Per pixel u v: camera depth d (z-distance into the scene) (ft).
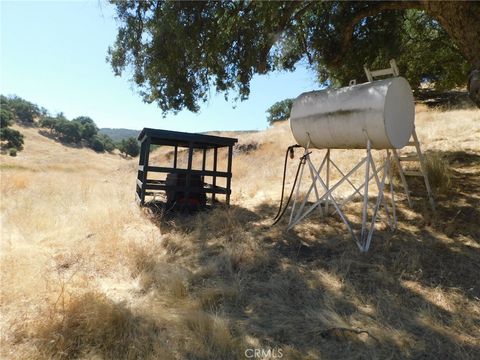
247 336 9.41
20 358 8.30
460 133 34.58
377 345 8.91
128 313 10.08
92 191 32.37
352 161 31.63
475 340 9.03
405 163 26.08
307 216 19.58
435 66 43.16
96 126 617.21
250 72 23.94
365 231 16.57
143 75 23.36
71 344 8.91
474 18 17.08
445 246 14.24
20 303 10.81
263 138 63.67
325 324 9.77
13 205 25.20
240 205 24.59
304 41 26.30
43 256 14.88
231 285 12.42
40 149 405.18
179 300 11.48
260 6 19.54
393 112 14.64
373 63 29.76
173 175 25.70
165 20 19.31
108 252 15.55
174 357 8.55
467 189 20.30
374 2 22.03
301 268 13.56
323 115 16.16
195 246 16.56
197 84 24.61
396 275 12.58
